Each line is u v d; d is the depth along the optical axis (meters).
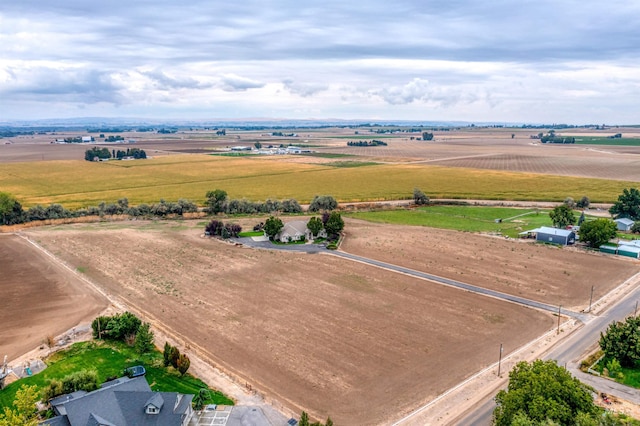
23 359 63.81
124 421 46.66
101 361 63.06
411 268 100.69
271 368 61.34
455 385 57.53
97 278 94.62
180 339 69.12
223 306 80.81
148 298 84.38
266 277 95.19
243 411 52.16
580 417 42.28
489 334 70.69
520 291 87.56
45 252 112.19
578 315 77.12
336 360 63.31
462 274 96.75
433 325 73.56
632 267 100.69
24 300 83.56
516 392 45.72
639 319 64.75
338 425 50.22
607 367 60.50
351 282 92.19
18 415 46.53
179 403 49.75
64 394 53.41
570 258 107.06
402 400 54.59
